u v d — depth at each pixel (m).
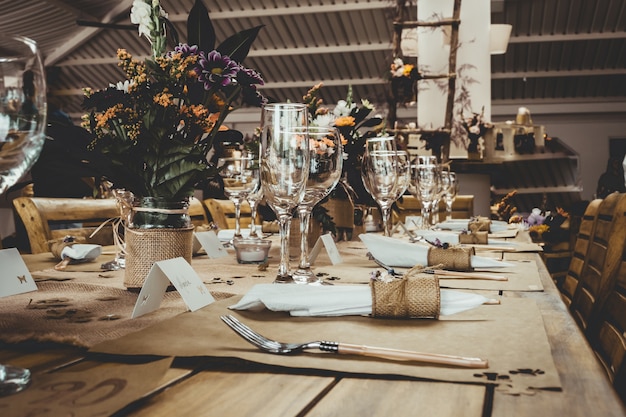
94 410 0.46
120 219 1.41
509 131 6.20
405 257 1.34
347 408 0.48
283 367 0.58
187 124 1.10
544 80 13.68
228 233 2.15
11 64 0.53
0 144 0.53
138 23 1.17
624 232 1.55
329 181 1.14
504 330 0.73
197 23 1.19
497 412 0.47
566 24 12.14
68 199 2.10
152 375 0.55
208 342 0.66
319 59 13.43
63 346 0.69
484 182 6.03
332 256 1.48
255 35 1.20
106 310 0.89
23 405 0.47
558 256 5.41
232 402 0.50
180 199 1.08
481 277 1.20
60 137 1.05
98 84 14.50
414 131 4.97
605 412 0.47
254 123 15.38
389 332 0.72
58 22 11.95
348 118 1.86
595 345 1.56
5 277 1.02
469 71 6.11
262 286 0.86
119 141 1.04
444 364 0.59
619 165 10.28
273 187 1.00
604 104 13.91
